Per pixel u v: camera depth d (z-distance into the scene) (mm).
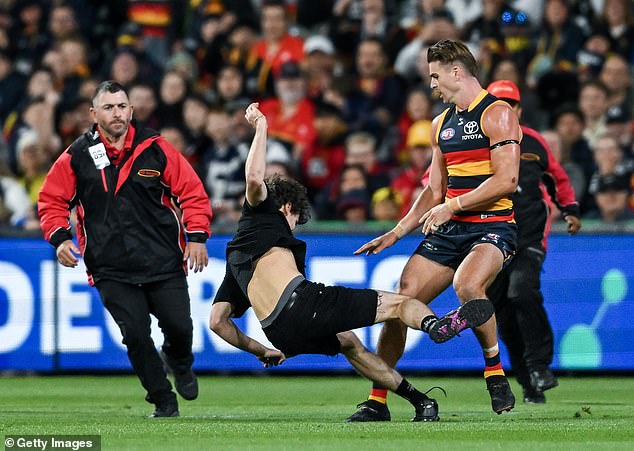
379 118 47250
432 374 37938
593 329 37000
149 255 24828
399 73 48938
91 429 21688
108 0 58312
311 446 18281
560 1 49438
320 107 47000
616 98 46250
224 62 52250
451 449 17875
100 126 24625
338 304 21734
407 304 21656
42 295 38156
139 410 28188
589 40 49125
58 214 24906
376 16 50969
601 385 35438
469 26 48594
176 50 53781
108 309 25062
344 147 46656
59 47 53500
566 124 43375
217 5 54875
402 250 37438
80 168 24719
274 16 50188
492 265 22281
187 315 25312
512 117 22562
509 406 22562
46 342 38219
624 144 44625
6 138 50156
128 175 24641
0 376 39281
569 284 37000
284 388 35312
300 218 22859
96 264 24891
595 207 42375
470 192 22391
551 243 37125
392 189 42594
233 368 38000
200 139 46219
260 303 22109
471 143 22656
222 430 21234
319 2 54656
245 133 45688
